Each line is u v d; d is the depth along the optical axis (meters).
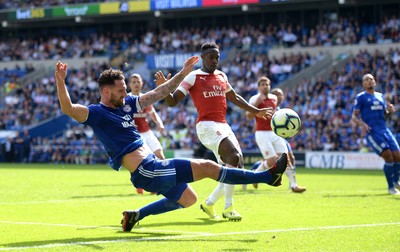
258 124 18.20
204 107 12.43
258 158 36.84
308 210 13.66
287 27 49.44
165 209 10.48
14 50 57.78
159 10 49.84
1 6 57.25
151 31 54.66
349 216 12.56
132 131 9.98
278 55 47.72
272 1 45.75
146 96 10.08
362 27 47.25
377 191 19.05
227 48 49.78
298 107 40.78
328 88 41.72
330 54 45.69
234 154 12.16
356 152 35.19
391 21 45.53
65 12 53.09
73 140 44.19
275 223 11.55
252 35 49.72
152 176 9.73
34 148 44.50
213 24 52.84
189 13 52.03
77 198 16.77
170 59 49.75
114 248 8.78
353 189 19.97
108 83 9.79
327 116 39.34
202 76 12.46
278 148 18.12
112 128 9.85
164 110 44.56
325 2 47.00
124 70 51.59
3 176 27.09
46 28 58.66
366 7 47.44
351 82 41.44
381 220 11.93
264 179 9.69
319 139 37.47
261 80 17.78
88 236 10.01
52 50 56.22
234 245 9.04
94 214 13.05
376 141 17.88
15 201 15.89
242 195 17.59
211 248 8.77
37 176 27.19
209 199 12.23
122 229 10.77
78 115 9.65
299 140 37.81
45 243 9.29
